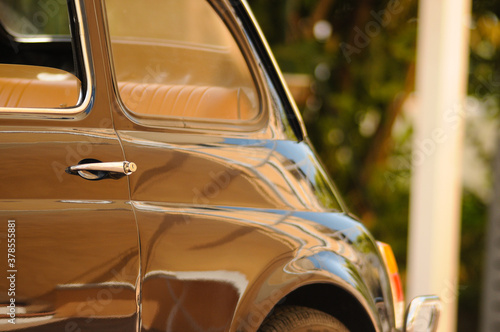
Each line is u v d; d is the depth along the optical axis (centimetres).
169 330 393
